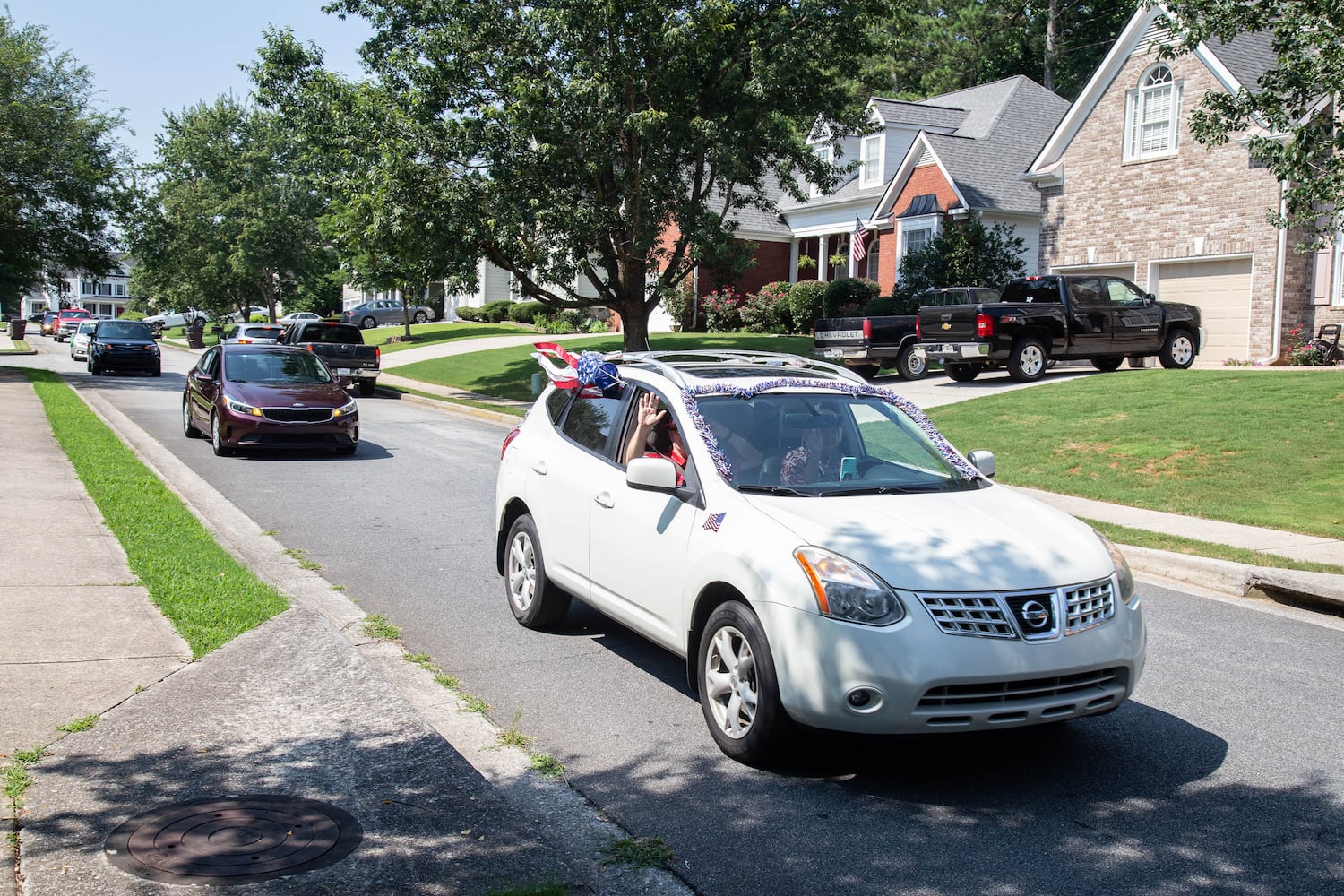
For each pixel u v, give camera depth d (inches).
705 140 890.1
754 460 218.7
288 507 448.1
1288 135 789.9
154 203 1363.2
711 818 169.2
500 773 184.7
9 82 1198.3
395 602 301.6
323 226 1178.6
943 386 826.8
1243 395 607.8
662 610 214.8
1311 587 310.2
